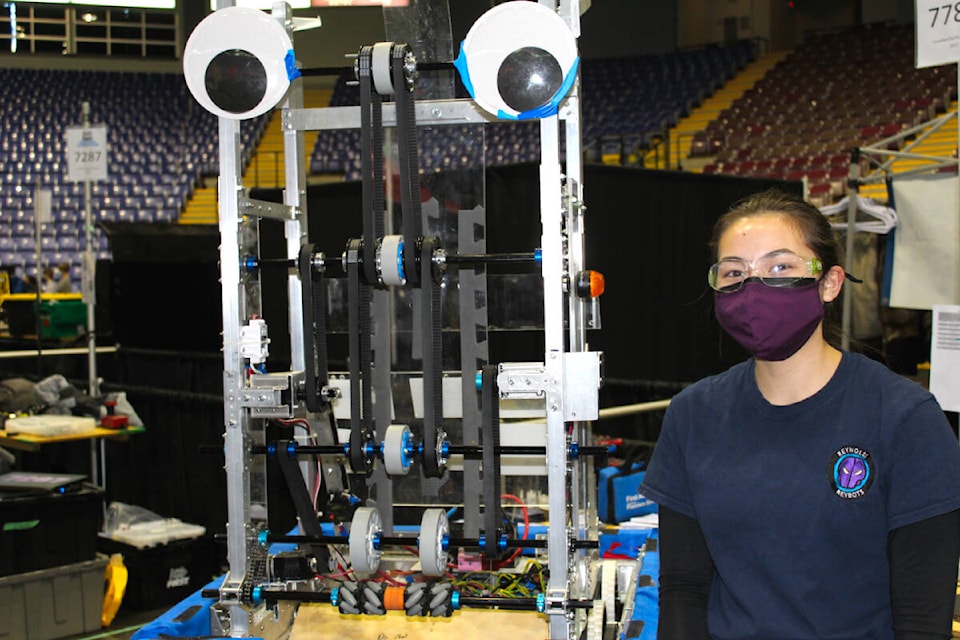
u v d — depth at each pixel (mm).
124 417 4465
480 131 2410
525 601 2037
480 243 2418
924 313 6855
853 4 18094
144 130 15117
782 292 1308
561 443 2002
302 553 2307
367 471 2217
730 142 13594
